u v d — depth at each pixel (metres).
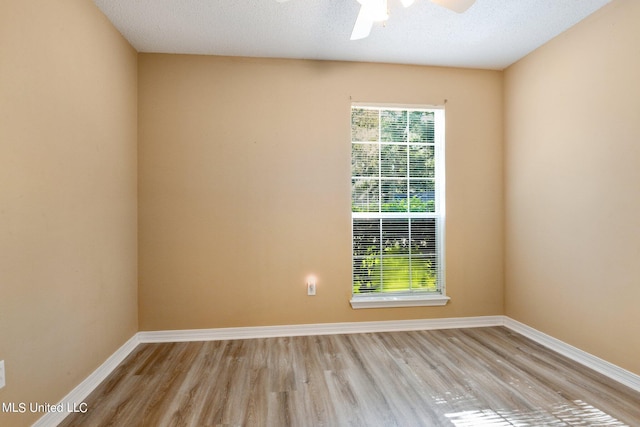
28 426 1.59
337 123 3.10
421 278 3.28
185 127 2.93
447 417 1.80
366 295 3.20
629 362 2.12
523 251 3.04
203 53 2.93
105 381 2.22
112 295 2.42
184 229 2.94
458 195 3.26
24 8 1.57
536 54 2.87
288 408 1.89
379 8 1.79
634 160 2.08
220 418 1.80
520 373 2.29
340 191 3.10
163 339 2.91
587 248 2.40
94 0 2.16
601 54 2.28
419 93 3.20
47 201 1.73
